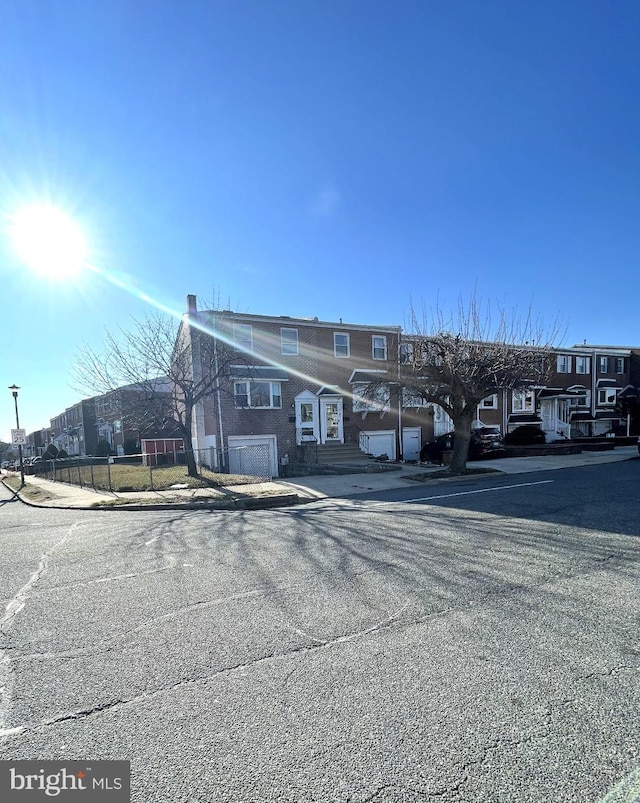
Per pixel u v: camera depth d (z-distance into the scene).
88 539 7.68
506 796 2.05
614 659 3.15
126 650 3.52
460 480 13.96
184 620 4.03
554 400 31.09
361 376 22.62
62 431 61.09
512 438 24.73
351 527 7.49
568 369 33.41
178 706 2.78
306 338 22.19
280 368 21.33
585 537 6.32
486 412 28.19
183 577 5.23
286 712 2.68
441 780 2.15
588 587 4.48
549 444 24.62
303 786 2.14
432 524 7.44
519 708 2.65
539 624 3.71
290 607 4.21
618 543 5.99
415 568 5.19
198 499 11.34
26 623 4.09
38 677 3.16
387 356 24.42
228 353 18.20
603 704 2.67
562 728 2.47
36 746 2.48
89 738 2.53
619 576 4.77
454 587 4.57
